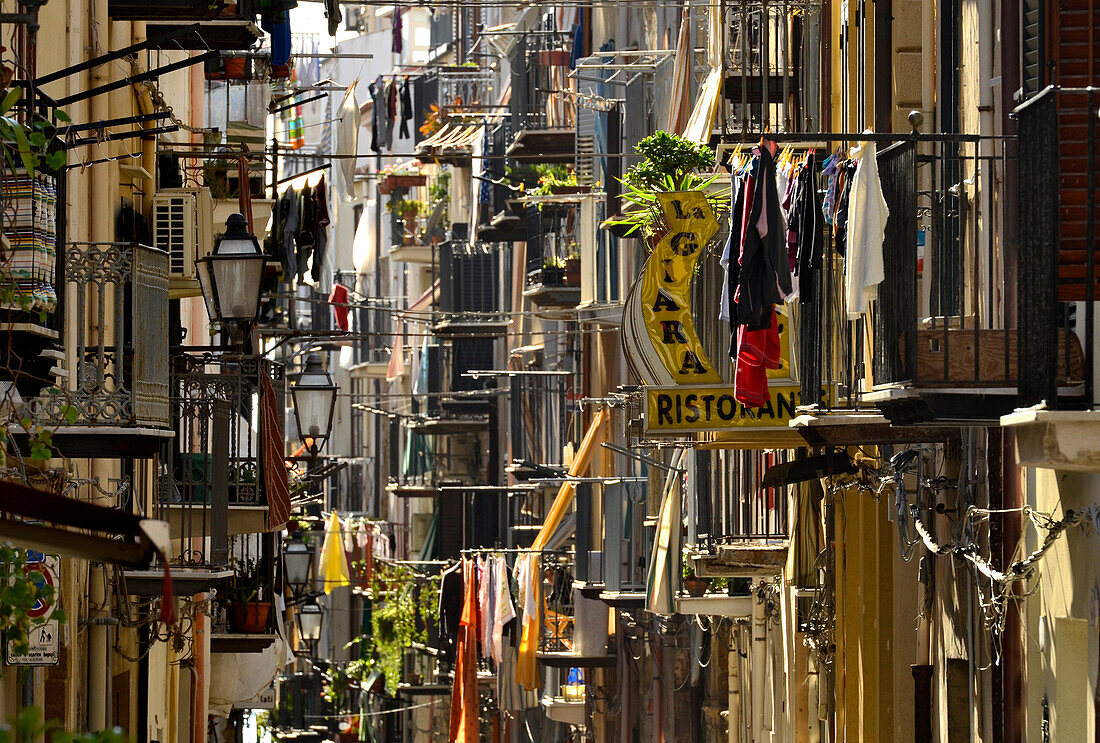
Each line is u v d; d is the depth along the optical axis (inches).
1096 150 1081.4
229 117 2422.5
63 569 1577.3
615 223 1979.6
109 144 1840.6
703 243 1825.8
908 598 1851.6
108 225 1834.4
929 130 1699.1
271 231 2536.9
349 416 7603.4
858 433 1519.4
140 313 1291.8
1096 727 1174.3
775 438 1824.6
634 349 1817.2
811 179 1477.6
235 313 1734.7
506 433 5472.4
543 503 4596.5
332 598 6998.0
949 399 1198.9
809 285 1498.5
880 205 1269.7
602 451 3762.3
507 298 5305.1
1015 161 1283.2
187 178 2276.1
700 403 1807.3
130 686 2070.6
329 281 6929.1
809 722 2188.7
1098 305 1071.0
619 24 3526.1
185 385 2001.7
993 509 1403.8
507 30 4288.9
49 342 1211.2
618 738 3693.4
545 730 4399.6
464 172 5856.3
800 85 2155.5
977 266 1219.2
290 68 2640.3
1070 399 1055.0
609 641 3602.4
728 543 2379.4
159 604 1897.1
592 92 3336.6
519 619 4037.9
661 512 2618.1
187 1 1820.9
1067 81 1101.1
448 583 4335.6
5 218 1128.2
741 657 2751.0
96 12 1758.1
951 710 1530.5
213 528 1843.0
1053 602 1273.4
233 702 2974.9
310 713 7396.7
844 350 1585.9
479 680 4645.7
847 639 1916.8
